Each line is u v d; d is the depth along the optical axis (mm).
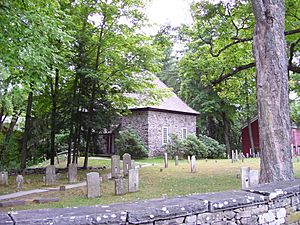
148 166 17594
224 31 12125
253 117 31125
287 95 6277
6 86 9992
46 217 2385
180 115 28266
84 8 15250
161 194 8680
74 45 15656
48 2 9383
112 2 15562
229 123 32656
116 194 8875
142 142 24625
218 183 10359
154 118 25562
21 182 10617
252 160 20859
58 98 16766
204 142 27969
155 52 16047
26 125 16281
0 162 18047
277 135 6078
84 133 17000
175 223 2926
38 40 8625
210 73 14273
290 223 4105
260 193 3812
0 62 8039
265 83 6211
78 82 16328
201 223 3113
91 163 20281
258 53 6359
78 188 10375
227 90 15977
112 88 16547
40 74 8984
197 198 3326
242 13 10977
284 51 6328
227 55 13117
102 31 15969
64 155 23406
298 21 10656
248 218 3539
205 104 29594
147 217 2744
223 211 3312
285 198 4098
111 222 2572
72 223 2418
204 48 13750
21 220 2295
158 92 18000
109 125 16734
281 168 5969
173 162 21000
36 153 18609
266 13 6281
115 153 25016
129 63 16219
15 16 8016
